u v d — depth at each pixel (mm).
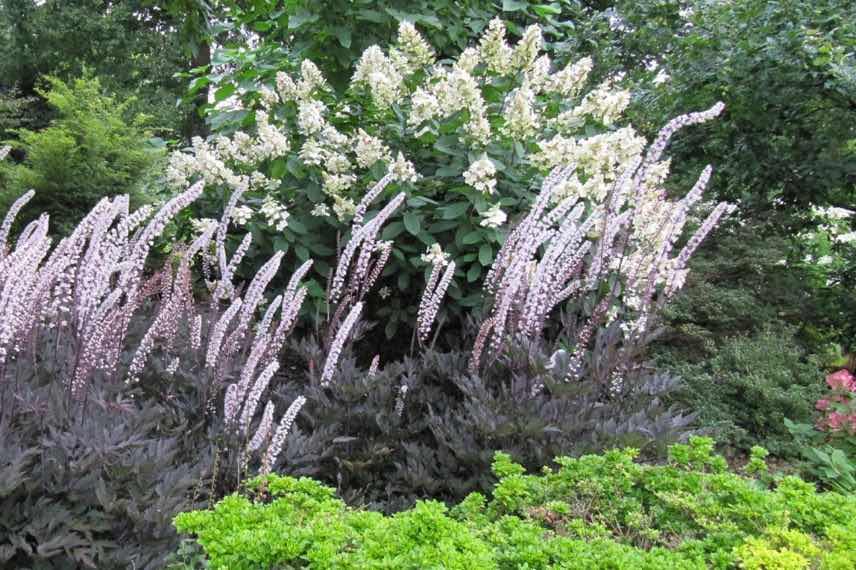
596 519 2322
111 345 2883
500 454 2631
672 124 3148
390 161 4059
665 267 3641
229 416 2719
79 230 2621
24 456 2252
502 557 1861
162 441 2662
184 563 2117
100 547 2141
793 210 6594
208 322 3490
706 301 5645
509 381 3463
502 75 4328
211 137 4984
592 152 3908
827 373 5691
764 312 5684
